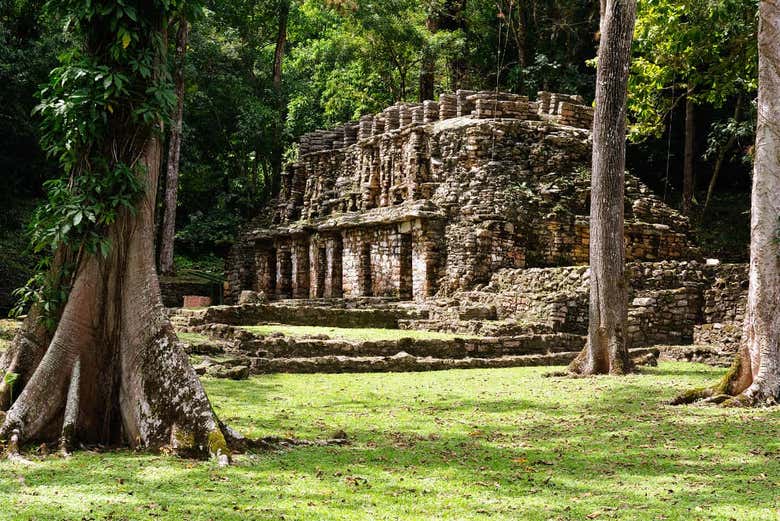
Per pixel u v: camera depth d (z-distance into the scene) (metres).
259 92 46.22
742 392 12.88
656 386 15.02
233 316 21.83
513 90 39.56
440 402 13.25
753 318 12.96
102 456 8.27
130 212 9.20
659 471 8.47
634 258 27.42
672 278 22.20
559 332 21.80
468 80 41.38
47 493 6.91
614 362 16.92
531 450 9.55
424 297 27.62
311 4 44.72
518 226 27.00
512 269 25.38
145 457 8.25
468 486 7.68
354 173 33.94
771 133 12.84
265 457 8.59
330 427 10.80
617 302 17.09
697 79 24.52
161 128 9.47
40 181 39.56
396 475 8.05
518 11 39.59
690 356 19.03
